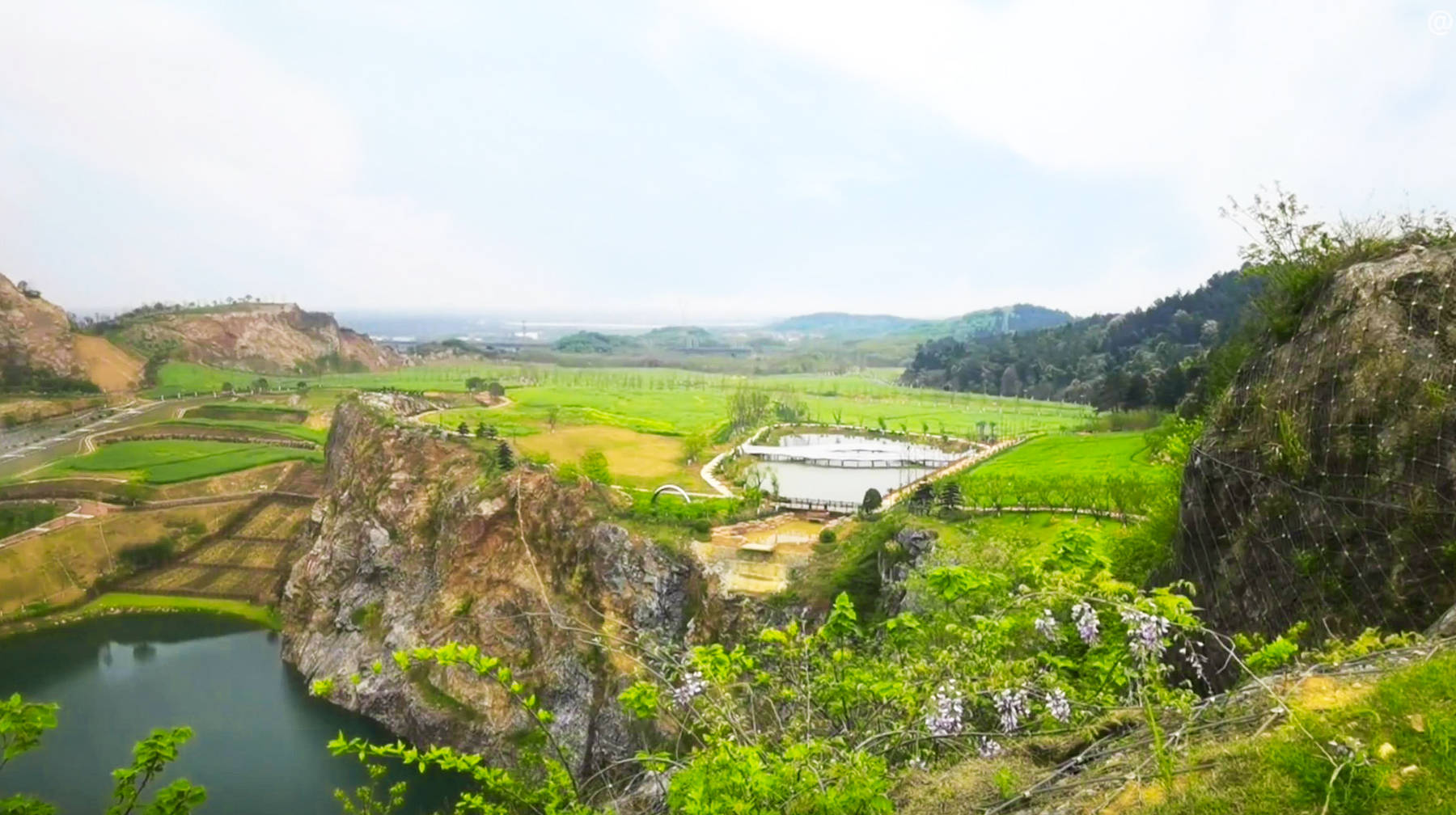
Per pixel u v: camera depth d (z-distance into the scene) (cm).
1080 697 725
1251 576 1125
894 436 12400
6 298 17675
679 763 675
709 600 5059
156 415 15275
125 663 6856
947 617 924
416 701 5609
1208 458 1279
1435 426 895
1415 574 874
